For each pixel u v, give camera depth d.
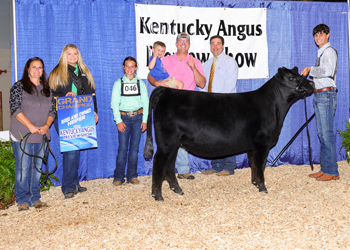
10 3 6.39
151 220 3.20
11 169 3.81
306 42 5.37
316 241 2.71
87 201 3.86
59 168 4.65
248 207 3.51
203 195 4.00
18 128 3.46
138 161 5.03
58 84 3.87
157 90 3.76
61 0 4.48
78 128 3.89
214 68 4.74
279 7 5.25
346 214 3.27
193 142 3.78
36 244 2.74
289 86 3.92
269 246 2.63
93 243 2.73
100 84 4.70
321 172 4.68
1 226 3.16
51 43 4.49
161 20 4.84
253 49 5.18
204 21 4.98
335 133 5.53
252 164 4.21
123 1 4.72
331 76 4.38
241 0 5.09
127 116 4.44
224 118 3.75
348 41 5.31
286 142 5.46
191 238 2.79
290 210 3.40
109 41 4.70
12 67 4.34
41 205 3.65
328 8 5.37
